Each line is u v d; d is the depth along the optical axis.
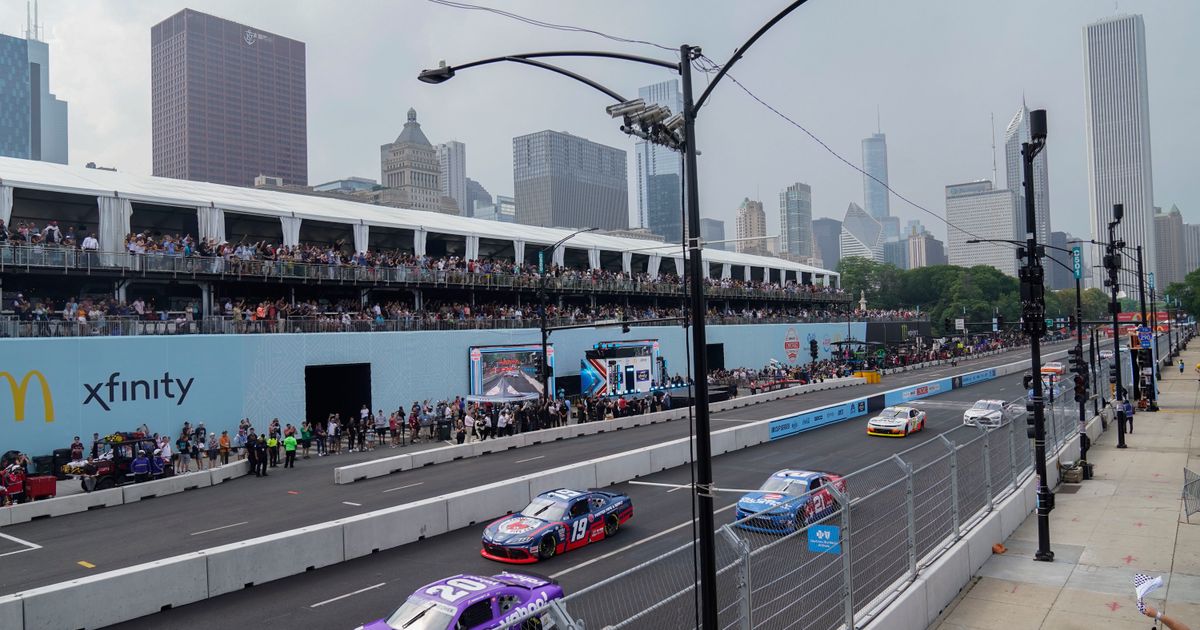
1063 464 24.73
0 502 24.02
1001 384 64.44
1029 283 17.16
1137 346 43.75
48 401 32.94
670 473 28.45
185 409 37.25
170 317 39.88
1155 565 15.59
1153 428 36.53
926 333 110.31
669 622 11.11
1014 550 16.98
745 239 37.56
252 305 45.28
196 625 13.70
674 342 68.00
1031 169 17.69
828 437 37.66
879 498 18.20
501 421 39.00
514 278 57.16
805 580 9.95
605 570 16.47
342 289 51.28
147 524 22.25
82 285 41.41
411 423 41.56
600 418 44.59
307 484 28.20
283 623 13.74
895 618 11.36
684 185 11.02
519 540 17.23
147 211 46.00
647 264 81.12
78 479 27.73
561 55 10.38
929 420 43.25
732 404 52.28
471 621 10.68
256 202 48.72
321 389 49.62
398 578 16.30
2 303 36.97
